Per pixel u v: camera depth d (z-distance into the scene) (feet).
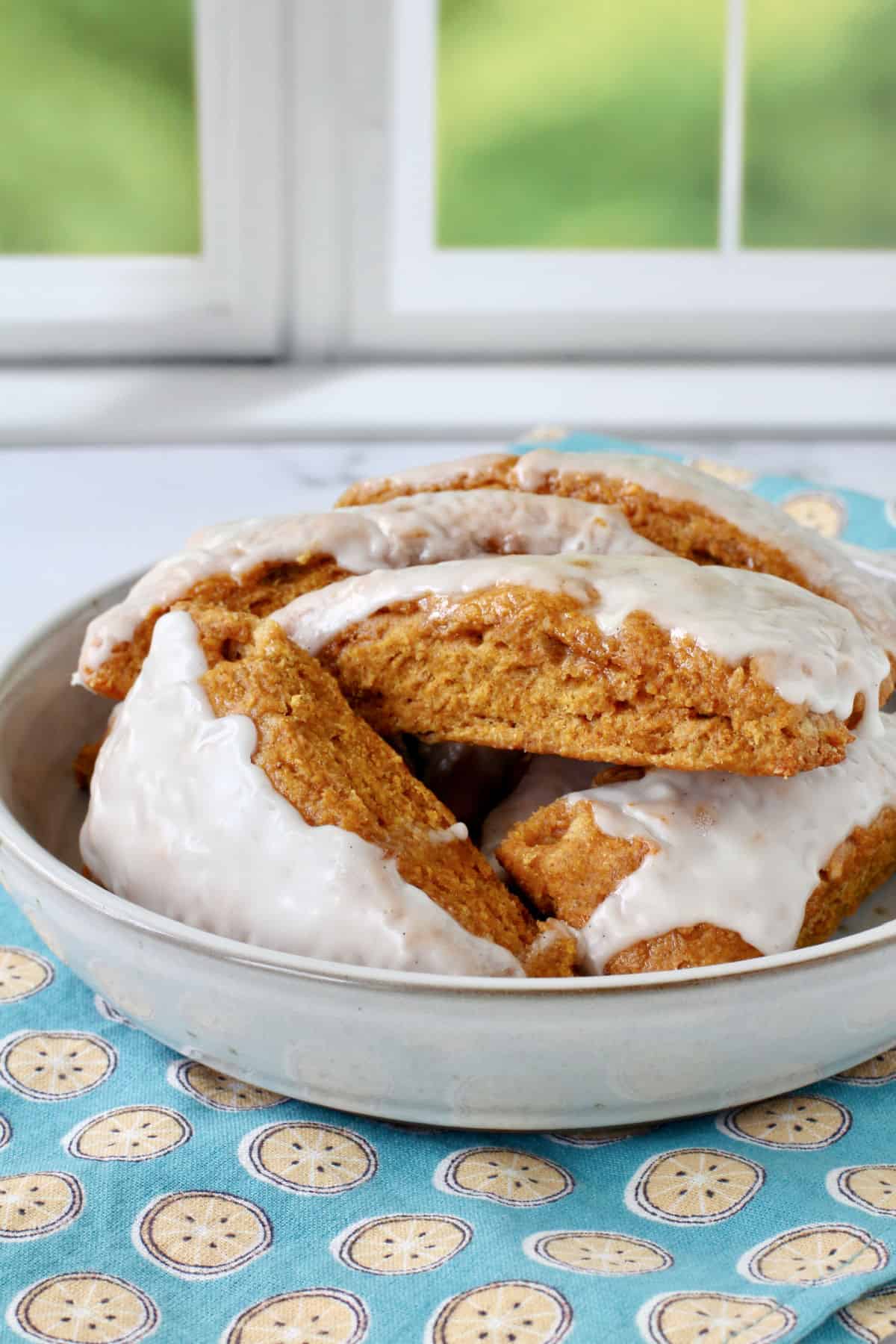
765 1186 1.81
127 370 3.82
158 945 1.81
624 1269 1.74
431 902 1.87
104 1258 1.75
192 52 3.52
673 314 3.88
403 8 3.51
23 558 3.03
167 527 3.20
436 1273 1.74
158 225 3.71
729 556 2.11
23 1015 1.97
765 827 1.95
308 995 1.78
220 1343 1.70
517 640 1.95
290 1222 1.78
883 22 3.63
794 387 3.80
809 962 1.77
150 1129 1.86
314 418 3.75
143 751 1.94
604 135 3.73
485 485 2.16
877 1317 1.71
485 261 3.82
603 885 1.94
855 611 2.09
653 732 1.93
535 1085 1.80
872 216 3.82
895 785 2.04
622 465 2.15
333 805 1.89
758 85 3.69
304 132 3.59
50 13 3.48
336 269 3.79
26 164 3.61
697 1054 1.79
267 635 1.98
